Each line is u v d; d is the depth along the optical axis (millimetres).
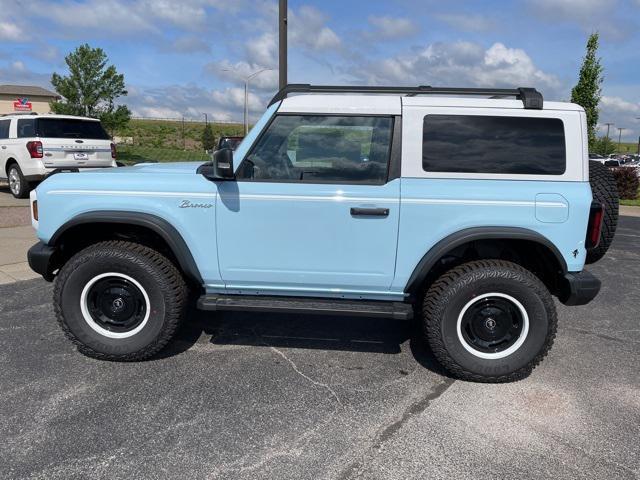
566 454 2721
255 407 3131
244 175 3525
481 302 3459
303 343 4137
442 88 3523
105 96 22781
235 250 3549
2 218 9016
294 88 3609
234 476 2498
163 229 3496
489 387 3463
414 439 2834
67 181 3580
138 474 2496
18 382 3367
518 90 3469
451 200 3354
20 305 4809
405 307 3541
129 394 3244
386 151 3434
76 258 3580
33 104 49031
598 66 16188
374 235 3436
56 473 2488
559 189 3338
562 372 3705
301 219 3453
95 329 3660
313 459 2641
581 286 3385
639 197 17953
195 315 4684
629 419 3068
